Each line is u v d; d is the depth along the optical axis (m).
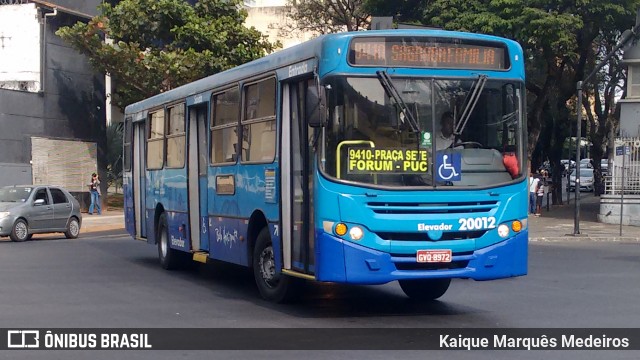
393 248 9.72
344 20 41.81
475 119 10.20
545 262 18.75
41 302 11.95
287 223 11.02
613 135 45.06
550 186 42.22
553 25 29.61
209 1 34.72
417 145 9.91
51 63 33.91
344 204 9.70
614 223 31.62
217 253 13.58
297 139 10.82
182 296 12.69
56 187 25.09
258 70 11.95
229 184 12.97
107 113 42.66
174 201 15.67
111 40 35.66
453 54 10.22
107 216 33.97
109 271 16.17
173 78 32.88
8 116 31.89
